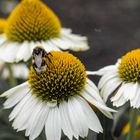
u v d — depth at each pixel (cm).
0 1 90
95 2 112
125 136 49
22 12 49
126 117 51
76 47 50
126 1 112
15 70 59
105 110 39
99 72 42
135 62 41
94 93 40
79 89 40
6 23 51
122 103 40
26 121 39
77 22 104
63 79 40
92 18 106
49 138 38
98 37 97
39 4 49
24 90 41
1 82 57
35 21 49
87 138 44
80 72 40
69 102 40
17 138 50
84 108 39
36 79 40
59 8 110
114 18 106
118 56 91
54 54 40
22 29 49
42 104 40
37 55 39
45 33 49
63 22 105
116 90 42
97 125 39
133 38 98
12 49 48
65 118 39
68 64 40
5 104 40
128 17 107
